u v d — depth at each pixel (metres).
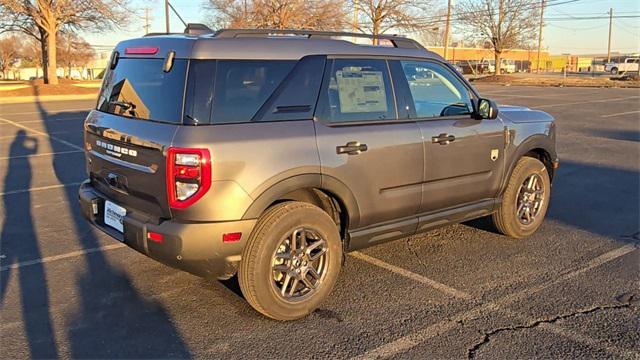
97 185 4.39
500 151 5.14
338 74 4.09
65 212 6.68
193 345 3.52
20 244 5.47
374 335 3.63
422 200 4.56
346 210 4.09
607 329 3.69
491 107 4.82
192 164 3.37
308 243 3.93
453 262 4.95
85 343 3.54
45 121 17.92
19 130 15.37
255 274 3.63
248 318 3.88
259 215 3.60
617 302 4.11
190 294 4.28
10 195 7.59
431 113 4.68
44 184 8.33
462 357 3.35
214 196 3.42
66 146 12.26
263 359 3.34
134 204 3.84
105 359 3.36
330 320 3.85
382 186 4.25
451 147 4.69
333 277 4.02
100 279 4.57
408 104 4.50
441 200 4.72
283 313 3.78
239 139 3.51
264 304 3.70
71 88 34.31
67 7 35.03
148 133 3.59
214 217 3.45
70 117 19.28
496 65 51.00
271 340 3.57
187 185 3.40
